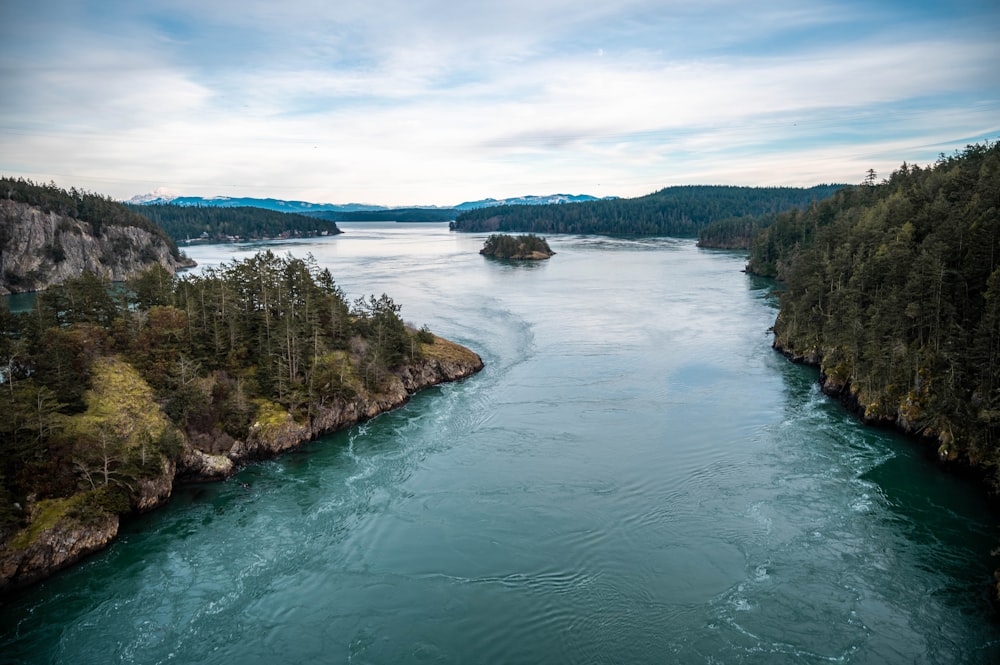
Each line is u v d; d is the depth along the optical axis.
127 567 47.50
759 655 36.81
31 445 52.16
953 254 73.12
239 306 82.56
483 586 43.94
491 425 73.56
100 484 52.75
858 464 61.41
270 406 70.56
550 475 60.50
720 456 63.88
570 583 44.00
